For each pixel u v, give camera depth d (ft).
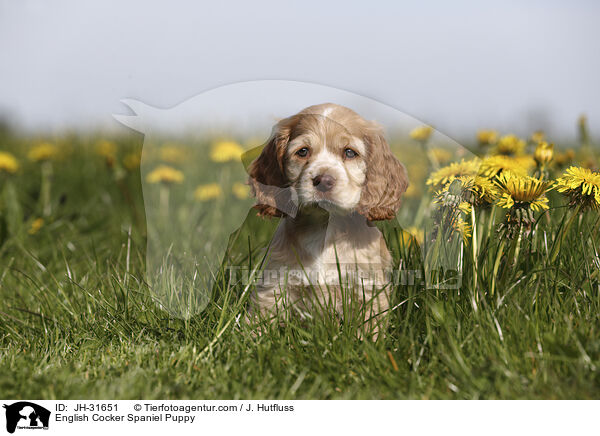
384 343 7.44
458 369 6.55
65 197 17.24
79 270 11.61
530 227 8.36
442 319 7.43
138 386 6.77
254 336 8.16
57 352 8.00
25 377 7.05
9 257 13.10
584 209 8.58
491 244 8.39
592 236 8.81
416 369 6.79
